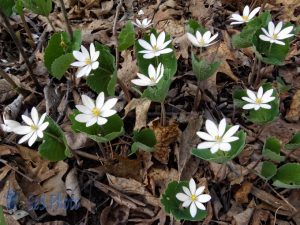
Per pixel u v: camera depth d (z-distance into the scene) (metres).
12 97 0.33
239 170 0.28
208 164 0.28
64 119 0.31
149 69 0.26
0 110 0.32
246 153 0.29
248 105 0.25
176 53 0.35
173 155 0.29
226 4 0.40
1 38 0.38
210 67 0.26
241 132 0.23
